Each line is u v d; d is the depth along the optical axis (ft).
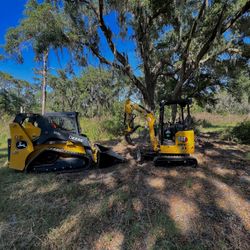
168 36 30.96
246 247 7.53
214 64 33.96
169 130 16.57
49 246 7.95
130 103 21.86
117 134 32.19
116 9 21.09
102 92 91.76
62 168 15.35
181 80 30.19
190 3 21.24
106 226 8.87
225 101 93.86
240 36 27.14
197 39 27.91
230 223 8.77
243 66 34.06
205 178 13.47
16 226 9.02
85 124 36.11
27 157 15.08
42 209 10.21
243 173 14.40
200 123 50.08
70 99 107.04
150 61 29.76
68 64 23.44
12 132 15.29
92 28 23.11
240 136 27.20
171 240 7.95
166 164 16.34
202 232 8.29
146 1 20.43
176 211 9.69
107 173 15.08
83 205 10.49
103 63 26.50
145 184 12.78
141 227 8.68
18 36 21.04
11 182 13.60
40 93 114.73
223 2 20.95
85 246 7.89
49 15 19.75
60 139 15.35
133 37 24.72
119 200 10.70
